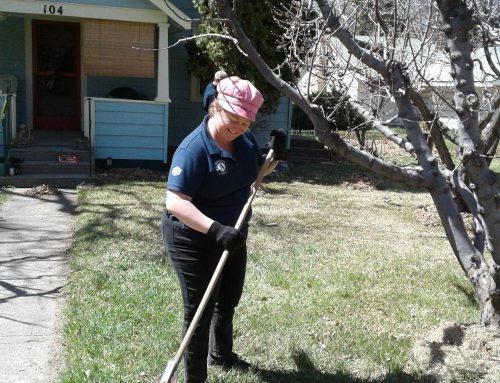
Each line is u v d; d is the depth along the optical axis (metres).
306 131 18.23
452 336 4.30
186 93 14.42
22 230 7.80
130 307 5.05
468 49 3.88
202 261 3.39
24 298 5.42
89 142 11.52
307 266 6.52
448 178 4.73
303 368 4.12
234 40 4.05
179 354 3.08
